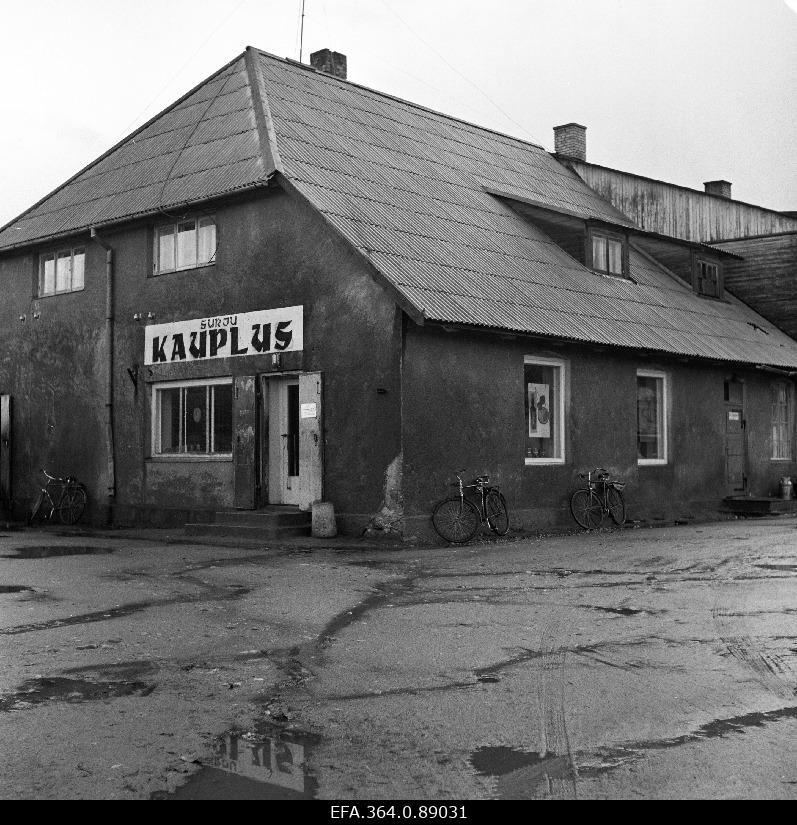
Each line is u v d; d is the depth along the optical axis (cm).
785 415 2495
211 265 1819
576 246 2150
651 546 1390
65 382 2108
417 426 1544
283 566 1235
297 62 2358
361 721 568
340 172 1850
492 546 1469
